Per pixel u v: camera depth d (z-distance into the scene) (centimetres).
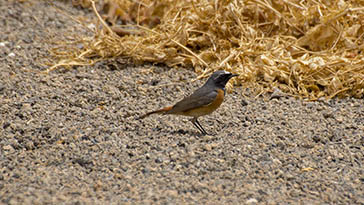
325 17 1526
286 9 1662
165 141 1113
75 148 1073
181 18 1658
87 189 912
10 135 1128
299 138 1133
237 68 1486
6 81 1434
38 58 1619
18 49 1677
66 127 1168
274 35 1620
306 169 998
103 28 1764
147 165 1004
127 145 1091
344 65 1430
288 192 917
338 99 1374
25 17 1970
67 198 875
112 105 1321
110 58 1605
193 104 1127
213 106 1141
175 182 935
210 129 1195
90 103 1330
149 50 1576
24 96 1344
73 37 1795
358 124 1214
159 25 1736
